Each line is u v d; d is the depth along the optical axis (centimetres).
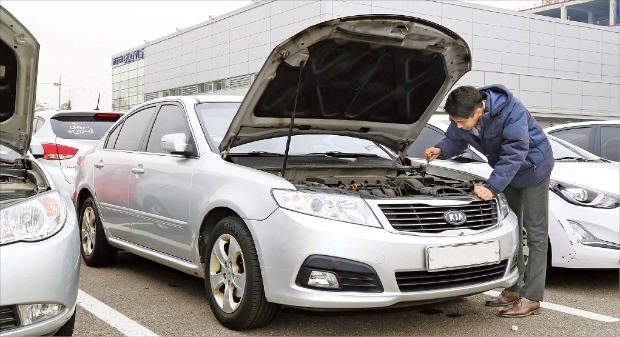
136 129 524
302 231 328
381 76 412
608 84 3484
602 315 416
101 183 541
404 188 400
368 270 326
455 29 3875
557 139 642
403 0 3584
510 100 391
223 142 405
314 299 324
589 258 469
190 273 423
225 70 4366
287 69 372
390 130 473
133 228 489
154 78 5388
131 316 404
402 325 391
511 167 384
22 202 281
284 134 437
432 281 345
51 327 275
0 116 336
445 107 397
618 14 6781
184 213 415
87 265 571
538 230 409
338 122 445
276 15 3800
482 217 377
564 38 4441
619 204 473
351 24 356
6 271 261
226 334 366
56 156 697
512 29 4153
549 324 394
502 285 374
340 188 369
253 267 350
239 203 360
